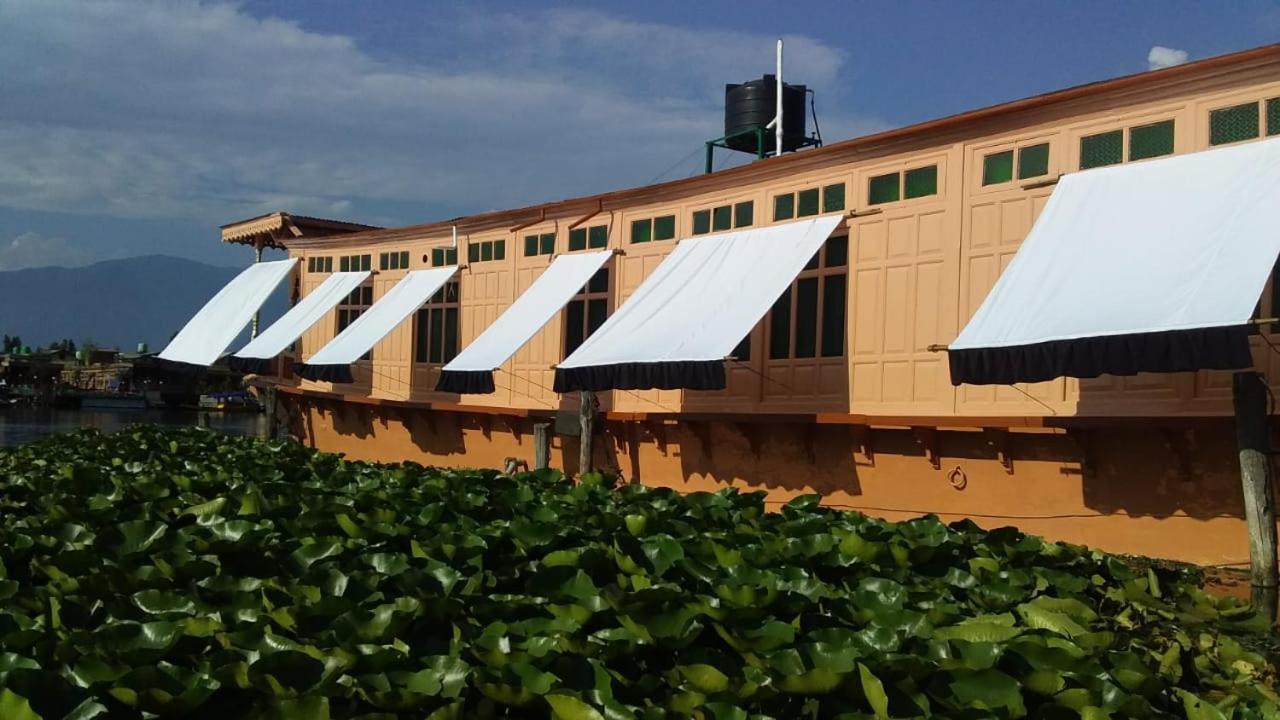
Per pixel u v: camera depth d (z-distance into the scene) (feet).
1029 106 35.42
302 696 12.28
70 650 13.65
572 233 55.11
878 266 40.47
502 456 57.52
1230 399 30.83
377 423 66.95
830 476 41.50
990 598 17.80
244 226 81.00
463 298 61.72
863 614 16.31
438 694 13.25
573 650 14.57
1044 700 13.74
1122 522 33.22
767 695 13.37
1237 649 18.38
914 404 38.83
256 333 82.69
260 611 15.79
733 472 45.24
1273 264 26.45
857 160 41.52
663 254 49.85
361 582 17.06
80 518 21.86
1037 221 33.30
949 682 13.56
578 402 52.70
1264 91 30.53
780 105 59.88
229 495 25.26
